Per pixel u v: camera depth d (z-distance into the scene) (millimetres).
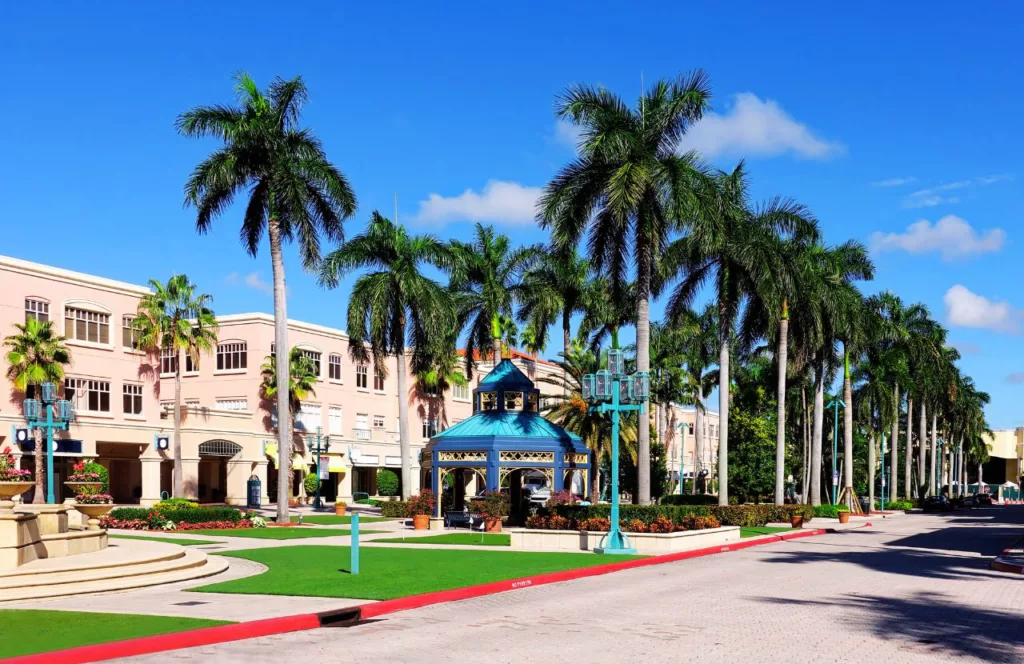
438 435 43031
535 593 17141
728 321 43656
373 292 46531
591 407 26688
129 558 18984
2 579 16031
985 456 139125
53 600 15391
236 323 69812
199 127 39469
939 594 17188
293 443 69938
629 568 22844
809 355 56094
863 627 12930
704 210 35062
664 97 36000
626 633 12320
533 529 28781
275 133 40250
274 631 12414
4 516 17469
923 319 78562
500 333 53188
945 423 119000
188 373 71500
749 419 78438
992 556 27328
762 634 12250
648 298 35375
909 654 10945
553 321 53375
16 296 51062
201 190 39844
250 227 42281
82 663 10266
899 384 79562
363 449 76438
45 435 49938
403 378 48688
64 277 53969
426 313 46938
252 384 68688
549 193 36469
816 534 40969
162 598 15523
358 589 16406
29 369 49562
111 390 56531
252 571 20484
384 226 48156
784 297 46938
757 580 19719
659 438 75438
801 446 88062
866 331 63375
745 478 78000
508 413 41031
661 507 33500
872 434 78562
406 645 11391
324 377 74562
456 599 16141
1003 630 12867
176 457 57812
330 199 41656
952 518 63750
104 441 54750
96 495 29688
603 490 69000
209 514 36906
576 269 54688
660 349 73000
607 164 35656
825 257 53438
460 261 50438
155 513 35969
